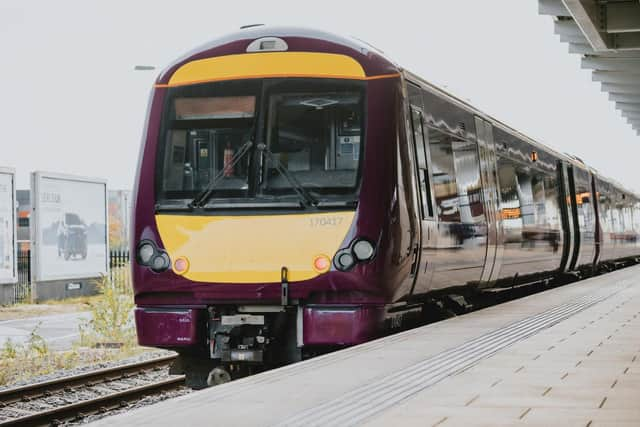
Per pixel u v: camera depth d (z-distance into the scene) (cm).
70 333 2105
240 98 1051
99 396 1200
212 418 577
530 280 1875
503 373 727
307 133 1031
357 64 1038
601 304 1455
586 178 2677
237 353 1020
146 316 1047
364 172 1008
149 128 1069
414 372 752
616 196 3441
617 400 599
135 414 596
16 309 2842
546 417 543
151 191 1050
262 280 1000
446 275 1224
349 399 636
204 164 1047
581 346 895
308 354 1028
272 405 620
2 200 2889
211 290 1012
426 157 1153
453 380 695
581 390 640
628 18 2373
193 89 1065
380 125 1020
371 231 991
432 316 1296
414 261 1069
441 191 1206
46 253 3128
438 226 1173
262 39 1059
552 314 1274
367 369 777
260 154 1035
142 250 1041
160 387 1226
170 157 1056
